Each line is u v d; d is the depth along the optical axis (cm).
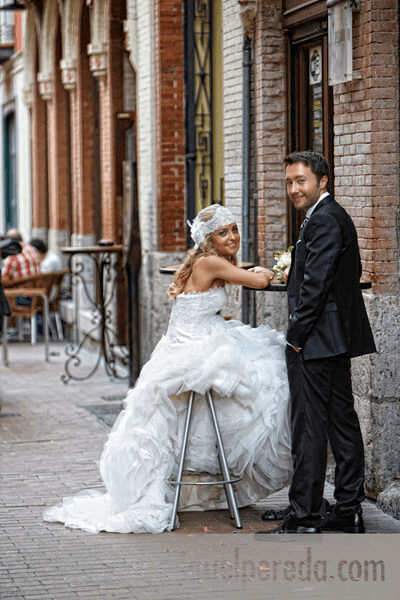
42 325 2011
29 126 2447
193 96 1272
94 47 1653
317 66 1003
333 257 688
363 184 826
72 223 2111
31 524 767
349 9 816
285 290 763
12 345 1891
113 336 1619
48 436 1085
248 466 766
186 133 1280
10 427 1135
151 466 754
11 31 2664
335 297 699
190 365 748
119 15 1616
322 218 693
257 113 1062
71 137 2011
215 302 767
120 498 762
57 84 2089
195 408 764
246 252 1095
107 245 1453
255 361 764
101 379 1478
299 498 716
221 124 1244
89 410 1230
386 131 812
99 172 1864
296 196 711
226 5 1135
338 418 721
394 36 805
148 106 1370
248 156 1080
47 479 905
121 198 1648
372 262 816
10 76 2722
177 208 1344
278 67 1050
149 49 1357
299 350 708
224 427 758
